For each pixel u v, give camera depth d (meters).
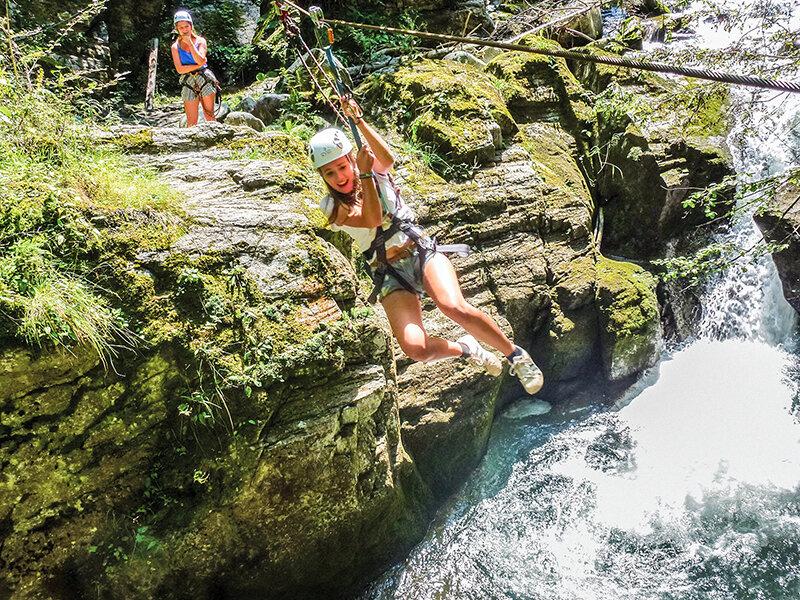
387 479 5.21
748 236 7.79
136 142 5.59
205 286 4.58
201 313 4.56
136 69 10.78
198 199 5.16
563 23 9.84
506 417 6.94
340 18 9.83
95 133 5.47
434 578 5.38
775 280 7.70
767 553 5.39
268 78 10.32
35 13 9.01
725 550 5.46
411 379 5.96
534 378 3.57
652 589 5.21
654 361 7.28
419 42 9.72
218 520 4.65
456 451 6.16
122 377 4.39
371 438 5.14
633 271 7.52
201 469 4.60
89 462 4.40
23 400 4.11
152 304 4.46
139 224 4.59
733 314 7.84
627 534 5.67
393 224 3.63
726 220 7.91
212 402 4.53
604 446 6.56
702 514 5.79
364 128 3.55
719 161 7.79
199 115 7.70
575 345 7.05
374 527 5.30
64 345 4.09
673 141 7.93
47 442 4.23
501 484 6.20
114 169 5.01
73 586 4.46
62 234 4.30
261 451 4.59
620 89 7.83
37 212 4.26
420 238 3.64
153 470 4.62
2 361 3.97
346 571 5.30
